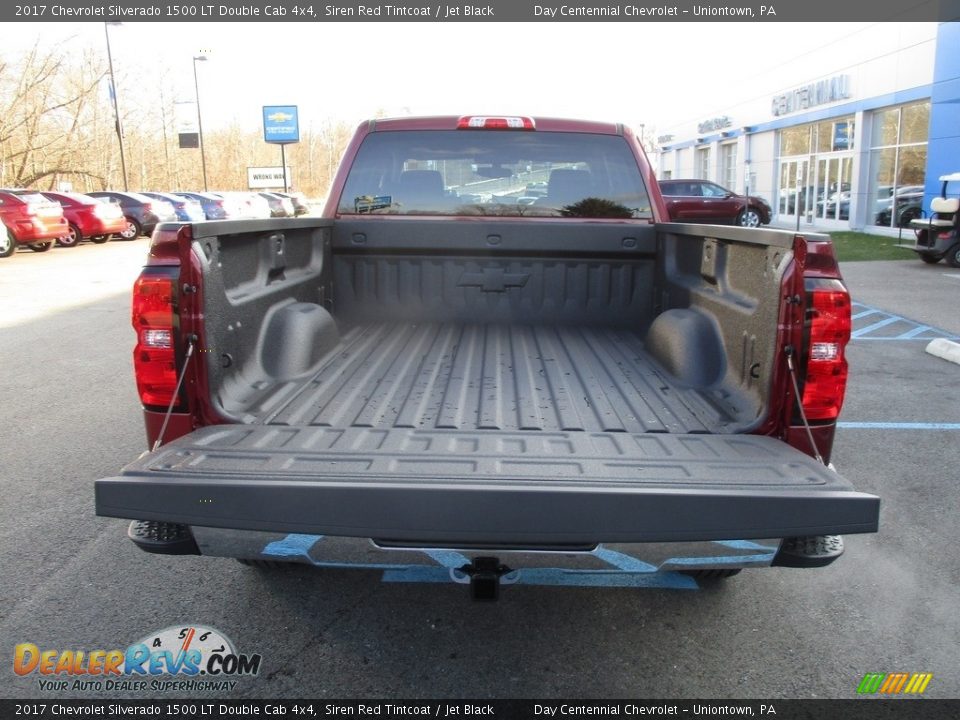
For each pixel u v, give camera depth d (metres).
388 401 3.15
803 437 2.74
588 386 3.39
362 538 2.31
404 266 4.47
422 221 4.38
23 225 20.17
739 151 33.94
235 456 2.44
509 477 2.27
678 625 3.25
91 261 18.95
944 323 10.01
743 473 2.33
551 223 4.38
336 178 4.46
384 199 4.49
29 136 42.38
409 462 2.42
